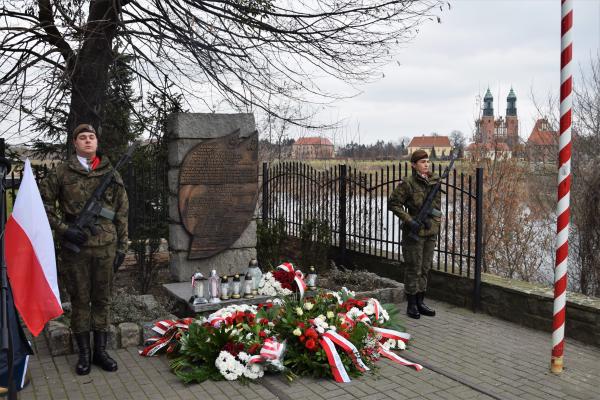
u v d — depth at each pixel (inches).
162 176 316.2
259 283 253.8
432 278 291.7
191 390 168.6
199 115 283.6
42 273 144.2
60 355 197.6
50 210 171.9
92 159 181.2
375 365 191.8
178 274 285.3
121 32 307.7
